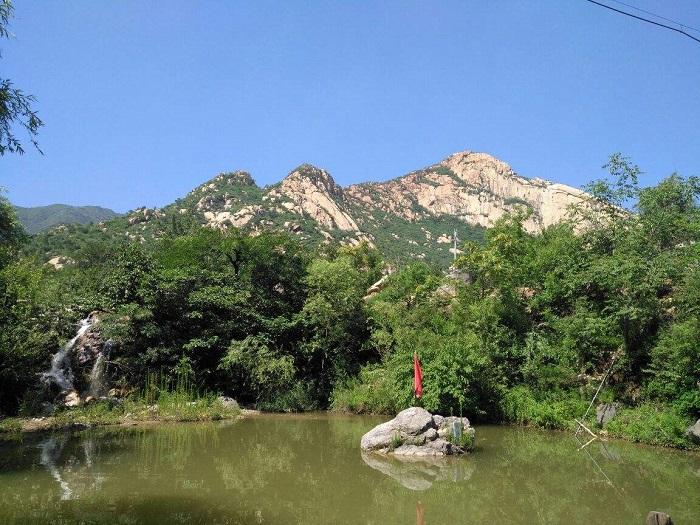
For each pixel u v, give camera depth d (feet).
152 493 37.50
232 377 84.64
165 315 83.56
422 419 52.13
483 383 67.97
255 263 94.32
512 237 87.35
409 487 40.09
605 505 35.83
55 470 43.88
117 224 308.81
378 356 89.76
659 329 62.28
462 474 43.96
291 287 95.81
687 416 53.83
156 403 75.25
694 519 32.40
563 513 34.14
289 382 82.79
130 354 80.59
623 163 82.48
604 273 67.15
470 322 75.72
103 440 57.31
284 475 43.29
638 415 57.88
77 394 76.59
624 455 50.57
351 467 46.16
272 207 406.21
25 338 72.18
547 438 59.06
